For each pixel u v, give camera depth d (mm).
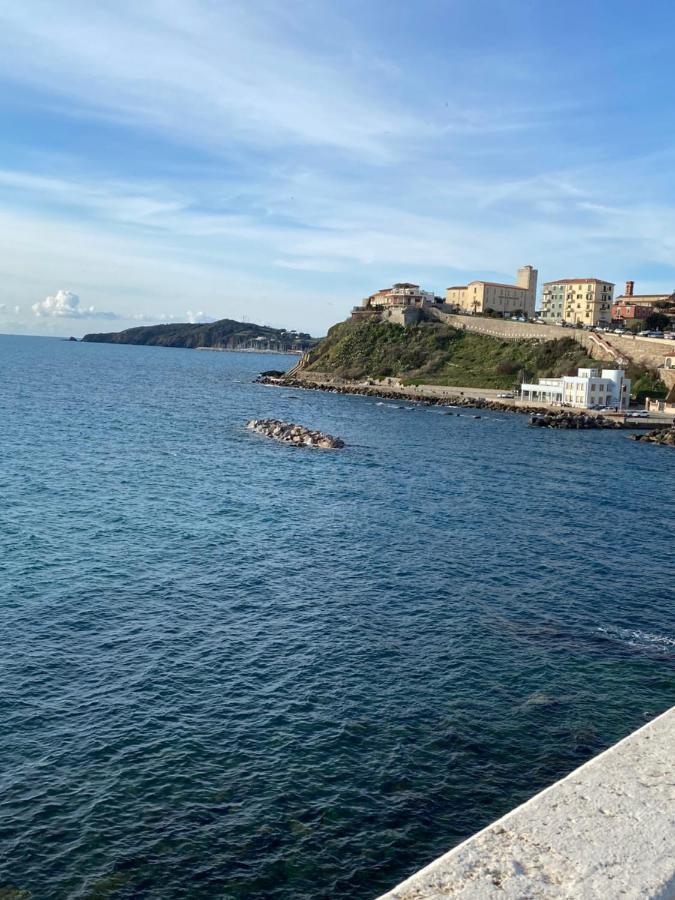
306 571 41812
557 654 31312
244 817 20219
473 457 92000
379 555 45500
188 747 23375
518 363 193750
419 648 31578
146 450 86000
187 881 17906
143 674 28234
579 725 25469
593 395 155000
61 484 63281
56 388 171000
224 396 178000
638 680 29062
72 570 40125
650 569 44000
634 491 71438
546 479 77188
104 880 17797
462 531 52375
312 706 26250
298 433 101688
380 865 18688
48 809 20203
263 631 32875
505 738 24562
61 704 25750
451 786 21906
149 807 20453
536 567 43844
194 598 36750
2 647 29984
